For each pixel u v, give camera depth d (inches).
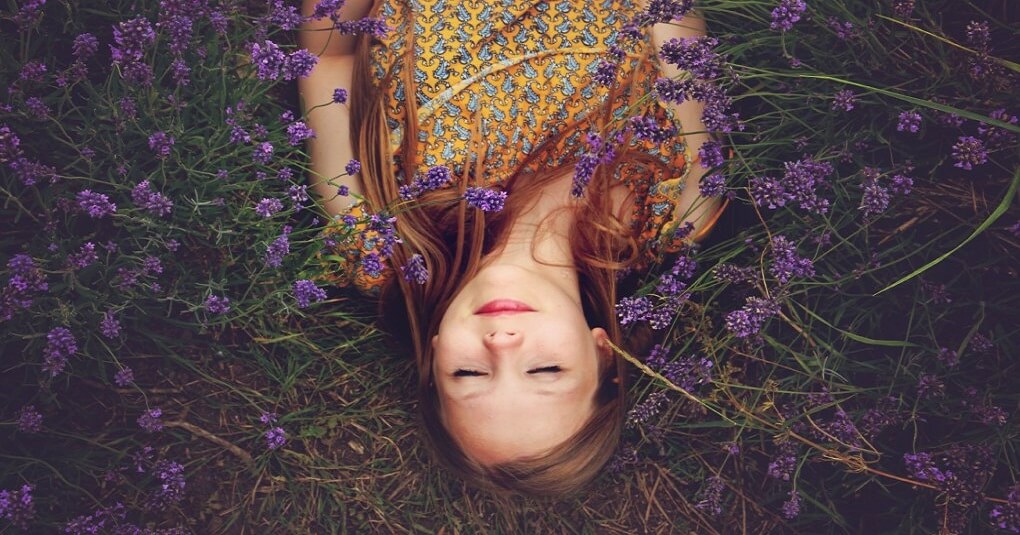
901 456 89.4
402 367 90.4
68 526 78.0
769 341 84.6
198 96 81.7
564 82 79.1
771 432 88.3
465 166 78.7
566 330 74.3
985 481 81.8
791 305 84.9
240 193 85.4
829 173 78.5
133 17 83.4
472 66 79.1
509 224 79.3
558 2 80.1
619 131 77.6
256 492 89.9
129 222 81.3
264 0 89.8
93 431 86.2
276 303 86.4
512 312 73.7
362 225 81.6
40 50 83.7
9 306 72.0
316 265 86.0
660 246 83.0
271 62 72.6
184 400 88.6
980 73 80.4
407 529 91.2
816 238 81.5
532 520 91.8
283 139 85.0
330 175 82.8
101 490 86.0
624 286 86.7
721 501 92.4
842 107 79.7
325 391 90.6
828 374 88.9
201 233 82.6
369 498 90.4
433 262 81.5
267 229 83.5
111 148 78.6
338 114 83.5
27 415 76.2
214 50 82.8
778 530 92.0
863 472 89.1
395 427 91.1
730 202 89.4
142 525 87.0
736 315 77.9
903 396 87.0
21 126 79.6
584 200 80.0
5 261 78.3
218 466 89.5
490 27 79.2
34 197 81.9
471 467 81.6
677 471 92.3
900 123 77.5
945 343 89.0
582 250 80.7
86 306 79.7
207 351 88.5
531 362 73.8
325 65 84.3
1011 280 87.7
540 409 74.8
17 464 82.8
